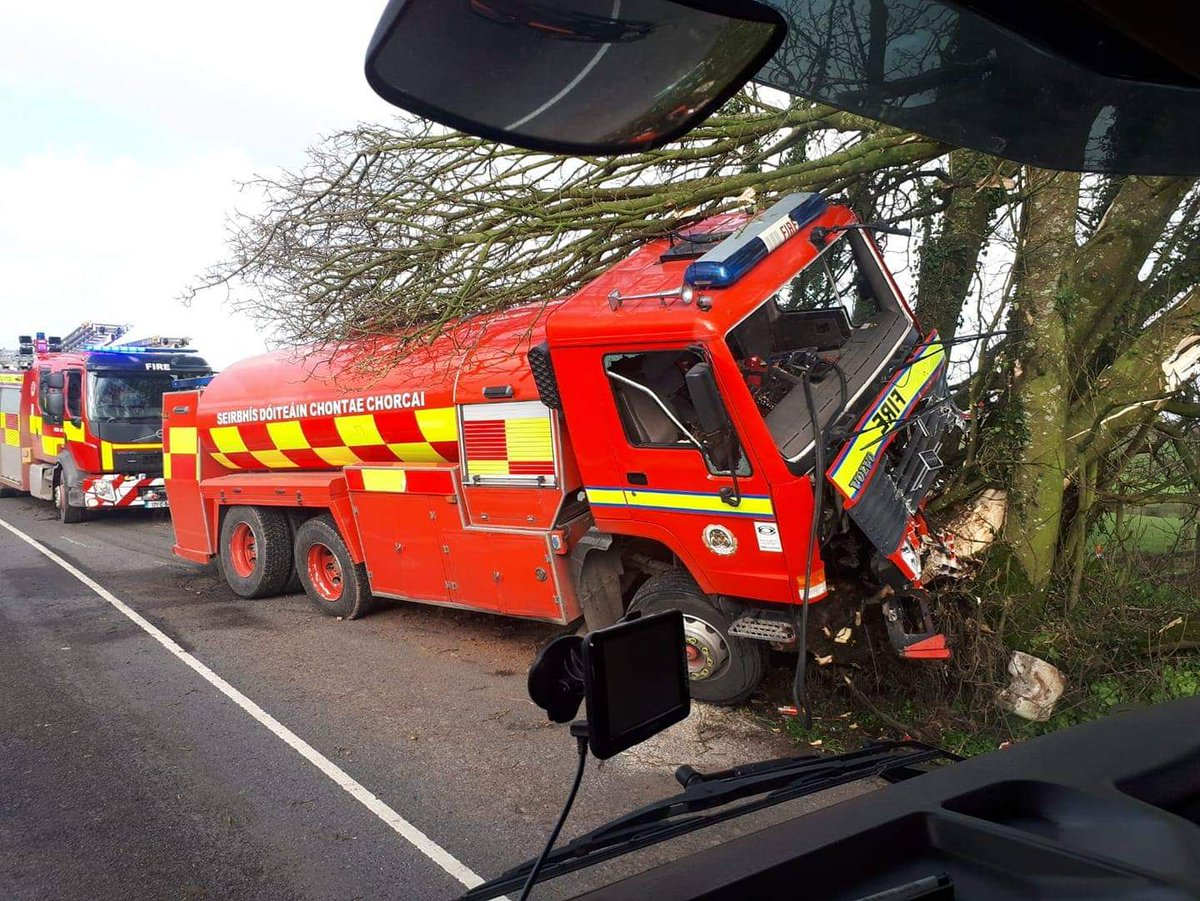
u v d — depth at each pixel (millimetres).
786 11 959
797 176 5773
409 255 6508
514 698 5875
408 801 4453
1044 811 1480
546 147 1024
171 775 4781
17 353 18172
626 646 1498
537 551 6000
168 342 15039
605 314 5086
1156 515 6258
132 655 6984
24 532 13594
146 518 15125
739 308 4715
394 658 6812
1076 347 6094
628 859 3752
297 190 6699
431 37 816
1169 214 5906
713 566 5059
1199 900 1107
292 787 4625
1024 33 1003
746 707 5523
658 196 6023
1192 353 5855
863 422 4711
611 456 5316
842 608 5133
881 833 1427
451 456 6586
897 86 1091
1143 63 1041
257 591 8711
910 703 5434
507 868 3795
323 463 7836
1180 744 1653
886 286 5605
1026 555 5766
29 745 5203
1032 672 5230
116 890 3672
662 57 919
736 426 4660
